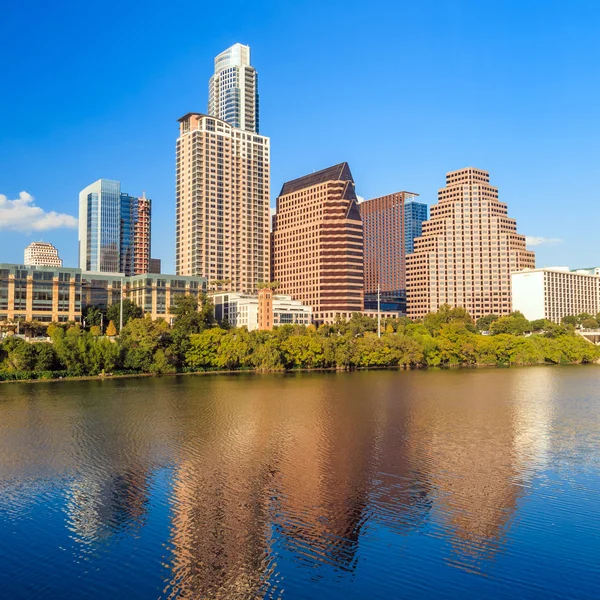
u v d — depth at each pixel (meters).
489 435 104.69
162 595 49.38
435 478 78.44
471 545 58.19
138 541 58.91
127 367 194.50
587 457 89.38
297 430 108.00
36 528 62.12
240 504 68.56
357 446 95.81
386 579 51.78
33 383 170.88
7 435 102.81
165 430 107.44
